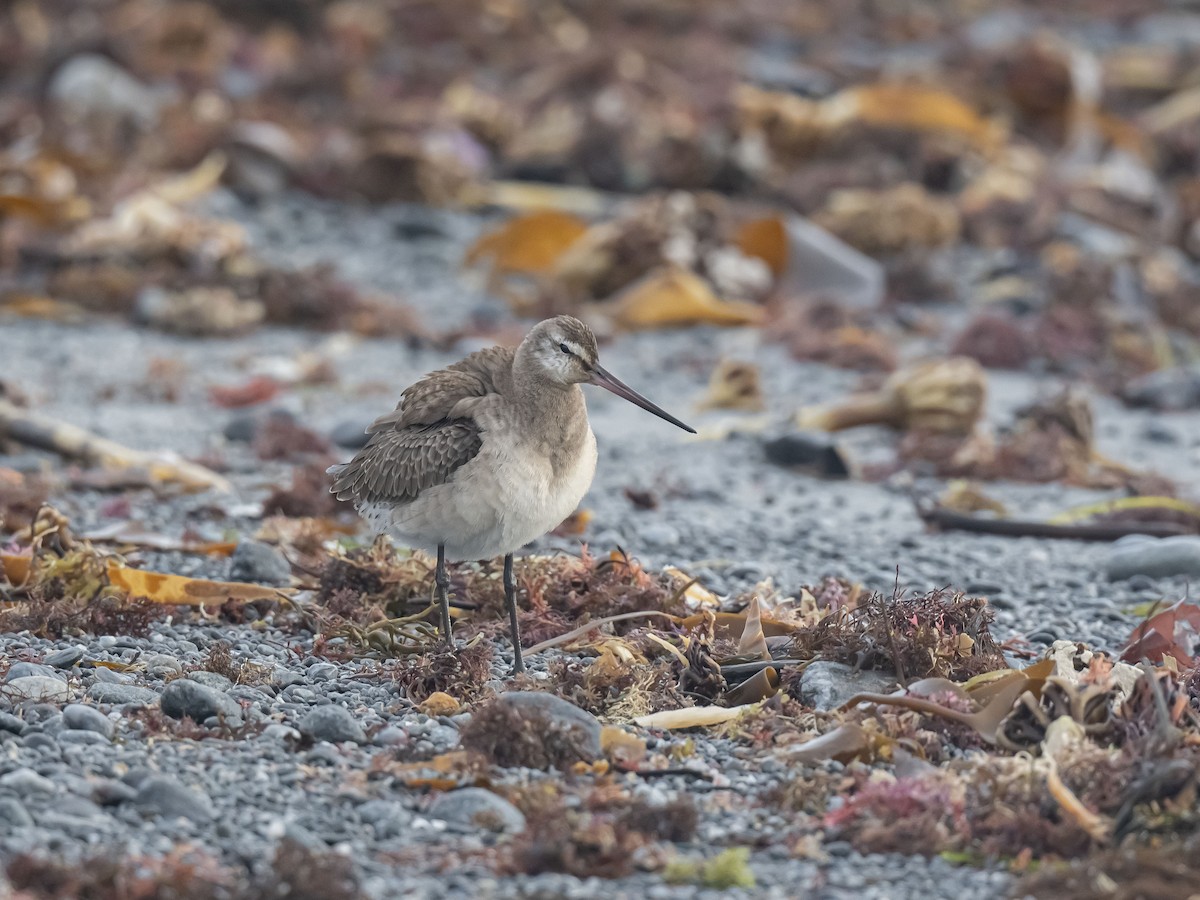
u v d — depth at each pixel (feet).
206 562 39.93
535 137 95.76
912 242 83.20
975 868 24.88
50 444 49.39
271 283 71.00
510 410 31.55
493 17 125.90
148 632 34.19
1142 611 37.81
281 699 30.53
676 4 135.33
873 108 98.43
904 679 30.48
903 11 151.43
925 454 53.62
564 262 75.25
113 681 30.71
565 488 32.14
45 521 37.63
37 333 67.56
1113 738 27.78
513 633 32.24
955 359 57.52
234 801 26.02
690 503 48.52
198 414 57.77
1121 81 122.83
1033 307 75.56
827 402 61.41
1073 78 109.60
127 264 72.43
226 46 115.65
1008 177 93.09
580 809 25.86
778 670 31.30
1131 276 77.00
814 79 114.42
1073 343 69.05
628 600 35.06
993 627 36.86
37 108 97.91
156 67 108.37
